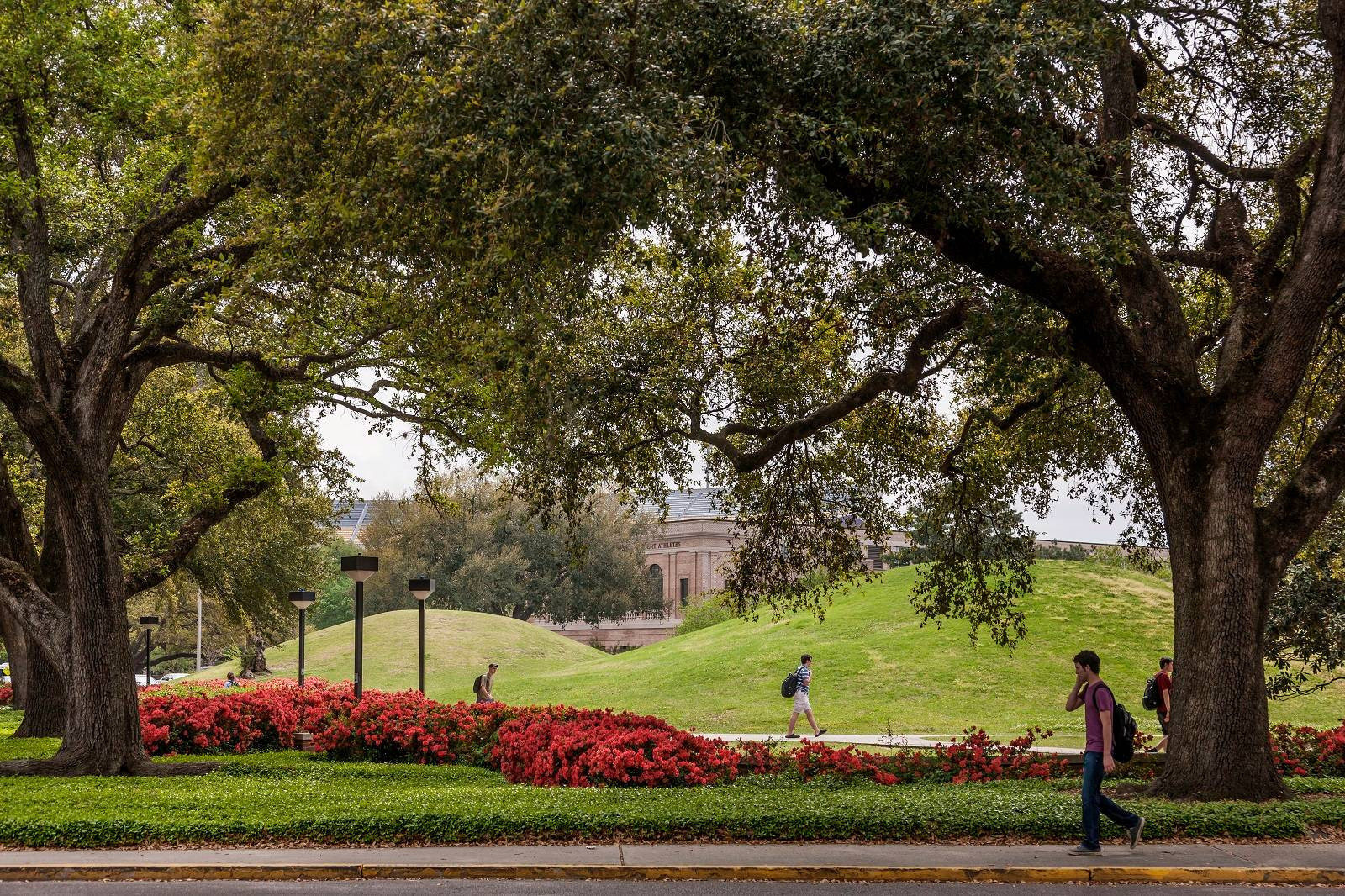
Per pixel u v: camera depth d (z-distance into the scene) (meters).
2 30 14.80
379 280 15.21
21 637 29.23
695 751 15.23
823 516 18.62
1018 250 11.82
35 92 15.30
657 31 10.83
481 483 69.62
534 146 9.97
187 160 15.69
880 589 42.06
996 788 13.31
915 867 9.10
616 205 10.12
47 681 20.67
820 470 18.36
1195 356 13.48
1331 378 16.97
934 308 15.59
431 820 10.38
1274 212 17.31
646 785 14.38
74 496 15.18
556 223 10.34
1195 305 17.70
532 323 12.12
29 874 9.11
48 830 10.16
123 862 9.28
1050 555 55.38
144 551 22.70
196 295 17.88
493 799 11.84
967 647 33.81
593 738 15.39
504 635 52.09
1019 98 10.71
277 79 11.26
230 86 11.86
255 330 19.28
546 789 13.02
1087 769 9.90
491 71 10.12
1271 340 12.33
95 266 18.34
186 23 15.35
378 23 10.52
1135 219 15.42
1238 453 12.23
